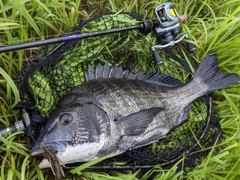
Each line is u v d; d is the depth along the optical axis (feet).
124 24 1.89
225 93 2.02
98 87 1.70
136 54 1.95
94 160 1.62
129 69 1.86
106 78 1.76
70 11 2.00
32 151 1.52
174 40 1.92
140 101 1.75
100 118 1.63
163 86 1.86
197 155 1.93
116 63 1.89
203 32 2.14
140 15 1.98
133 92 1.75
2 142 1.75
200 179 1.79
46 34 1.97
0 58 1.82
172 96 1.85
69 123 1.57
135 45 1.93
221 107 2.10
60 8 2.00
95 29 1.85
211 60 1.95
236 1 2.19
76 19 1.98
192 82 1.90
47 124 1.58
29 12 1.94
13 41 1.80
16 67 1.89
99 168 1.75
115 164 1.76
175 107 1.86
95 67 1.81
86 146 1.59
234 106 2.01
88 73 1.79
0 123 1.81
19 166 1.76
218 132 1.96
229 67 2.17
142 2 2.15
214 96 2.12
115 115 1.67
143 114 1.71
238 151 1.97
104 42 1.86
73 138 1.56
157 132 1.80
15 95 1.69
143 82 1.82
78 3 1.98
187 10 2.24
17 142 1.75
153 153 1.85
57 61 1.78
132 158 1.81
